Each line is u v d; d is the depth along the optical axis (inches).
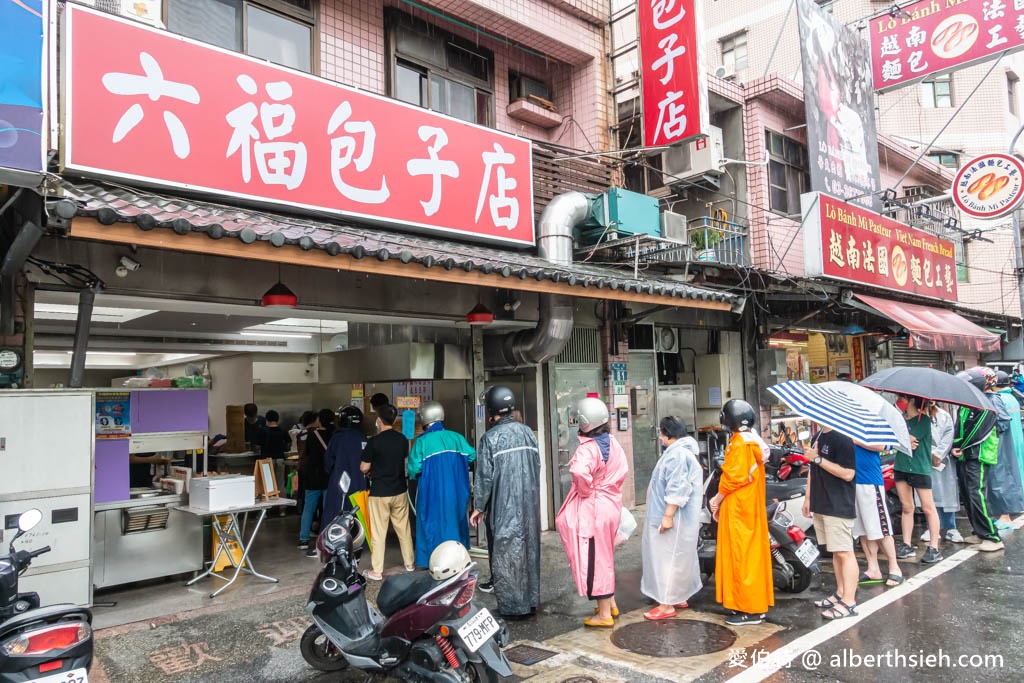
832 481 204.1
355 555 171.2
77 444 203.9
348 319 280.7
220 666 175.8
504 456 211.9
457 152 274.2
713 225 428.5
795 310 489.7
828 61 435.5
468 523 254.8
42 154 148.9
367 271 197.2
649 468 390.3
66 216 143.4
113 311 281.6
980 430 277.0
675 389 417.7
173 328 321.4
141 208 167.8
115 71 192.2
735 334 464.8
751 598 193.2
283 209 228.5
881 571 250.5
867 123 473.1
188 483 253.3
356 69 299.6
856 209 428.5
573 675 163.9
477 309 280.8
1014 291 725.3
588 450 199.8
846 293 433.4
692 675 161.9
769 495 260.7
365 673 171.6
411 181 258.1
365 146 245.6
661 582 205.9
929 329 439.5
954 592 221.9
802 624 196.2
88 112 187.0
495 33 347.9
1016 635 182.7
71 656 131.0
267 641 192.4
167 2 246.2
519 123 372.8
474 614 146.7
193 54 207.5
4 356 194.4
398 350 299.9
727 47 777.6
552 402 335.9
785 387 219.3
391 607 154.5
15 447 193.5
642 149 326.6
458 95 343.0
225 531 263.9
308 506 307.7
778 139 467.5
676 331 429.4
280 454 387.9
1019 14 408.2
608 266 344.2
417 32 325.1
